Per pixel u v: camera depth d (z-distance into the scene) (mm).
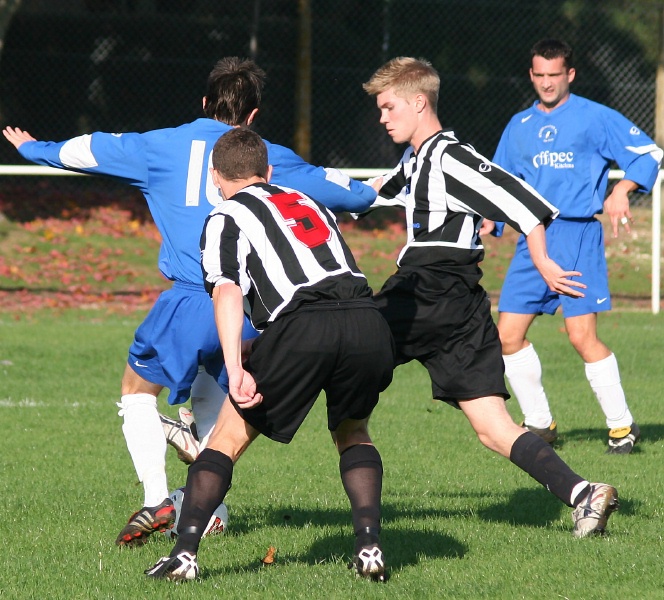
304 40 70125
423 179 16453
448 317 16188
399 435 26156
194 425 17625
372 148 77062
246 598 13383
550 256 23953
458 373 16109
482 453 24172
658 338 42156
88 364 35500
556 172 23922
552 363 36906
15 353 36812
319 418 28875
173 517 15820
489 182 15789
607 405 23938
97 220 66188
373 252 62500
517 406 31188
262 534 16984
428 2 77688
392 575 14438
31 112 74625
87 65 75062
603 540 15930
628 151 23516
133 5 75750
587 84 79875
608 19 80062
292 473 22172
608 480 20797
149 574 14156
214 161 14781
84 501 19297
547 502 19172
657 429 26969
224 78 16531
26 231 62250
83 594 13648
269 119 74875
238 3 75875
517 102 79188
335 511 18734
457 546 16094
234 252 13695
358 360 13734
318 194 16344
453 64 78500
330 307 13688
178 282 16125
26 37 74188
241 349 14031
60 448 24406
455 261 16453
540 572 14523
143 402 16578
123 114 75938
